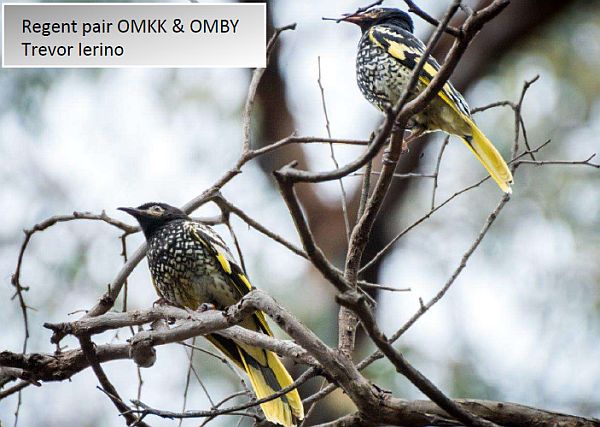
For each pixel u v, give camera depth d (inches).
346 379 259.6
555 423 246.5
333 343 539.2
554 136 593.6
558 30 620.1
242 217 364.2
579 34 621.3
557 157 587.8
